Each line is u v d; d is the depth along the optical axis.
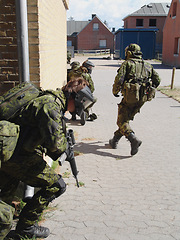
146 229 3.17
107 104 10.71
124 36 39.09
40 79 3.82
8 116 2.52
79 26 71.62
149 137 6.71
